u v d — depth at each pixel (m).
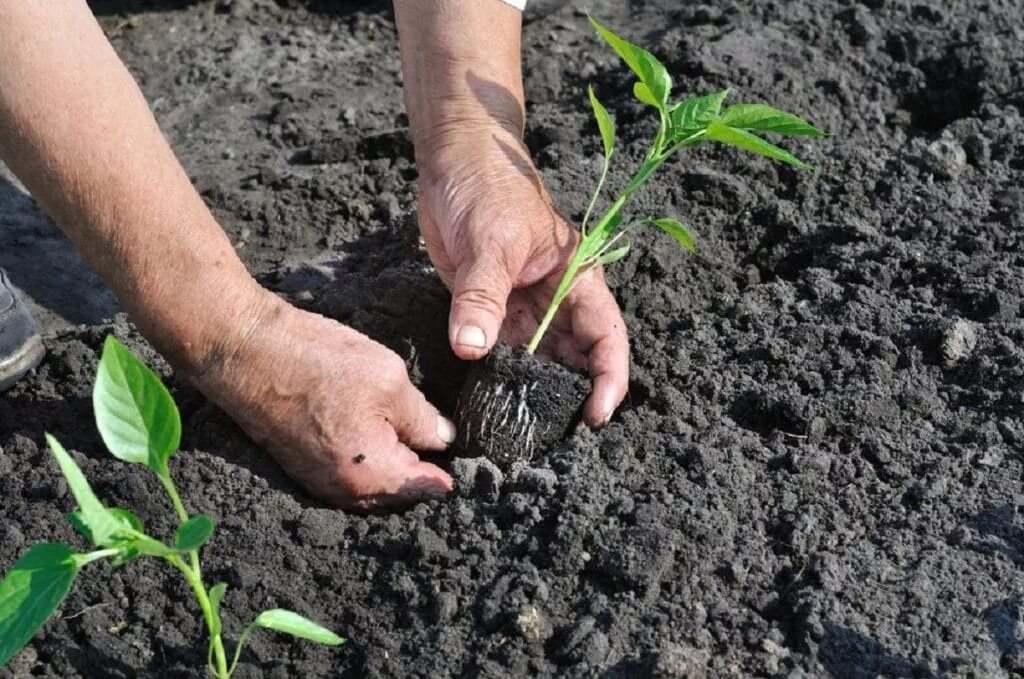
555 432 1.04
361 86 1.40
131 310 0.97
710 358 1.09
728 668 0.92
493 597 0.95
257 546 0.98
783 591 0.96
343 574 0.97
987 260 1.14
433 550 0.97
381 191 1.28
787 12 1.39
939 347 1.08
